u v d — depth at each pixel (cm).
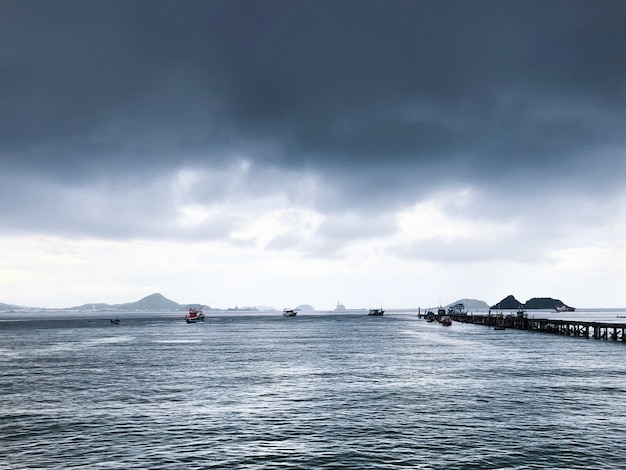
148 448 2934
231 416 3650
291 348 9262
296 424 3422
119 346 10088
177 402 4147
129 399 4288
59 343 11112
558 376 5441
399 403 4050
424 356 7588
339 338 12112
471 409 3825
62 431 3281
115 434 3209
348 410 3812
